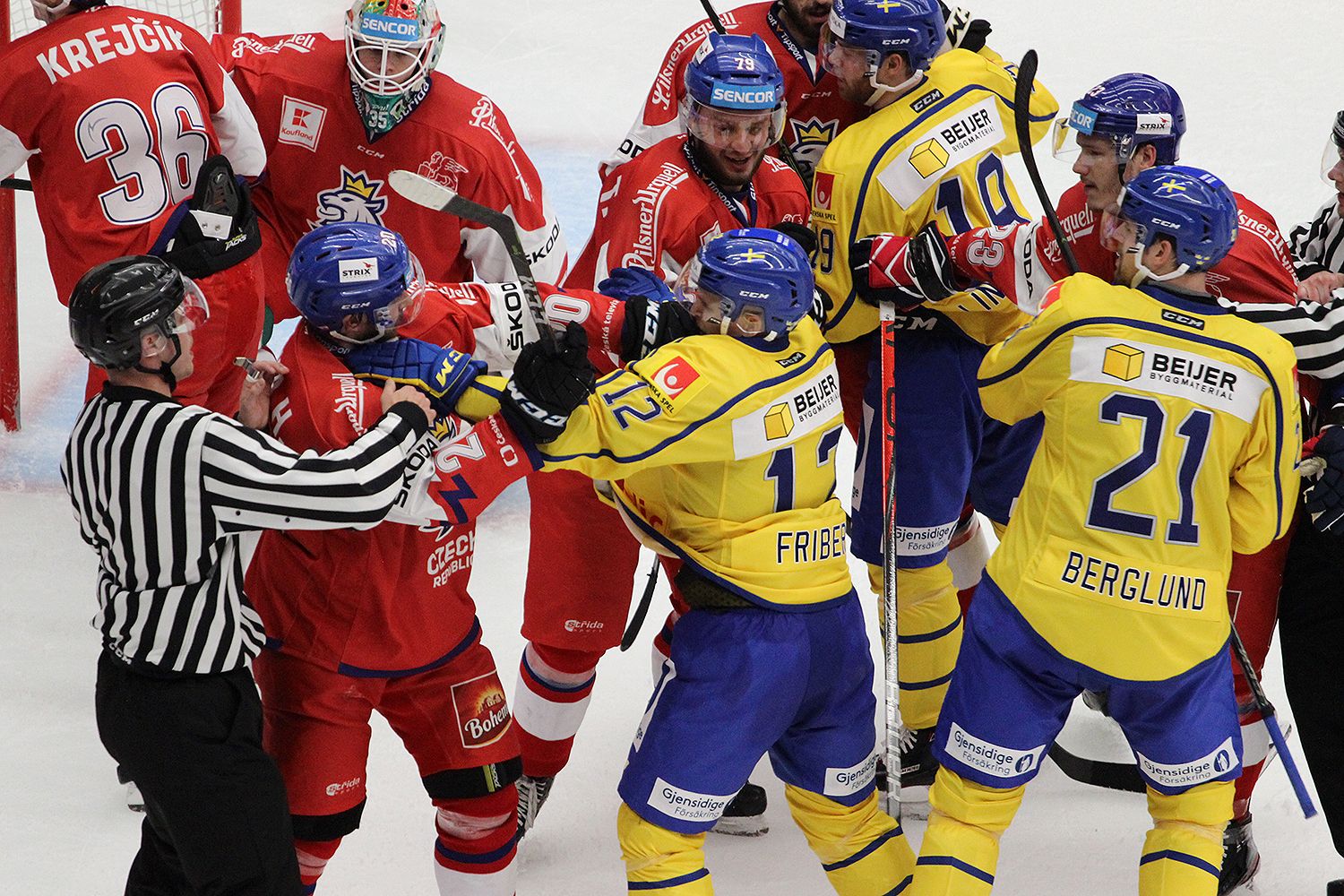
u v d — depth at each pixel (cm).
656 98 1616
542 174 2902
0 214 1977
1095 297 1077
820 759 1151
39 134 1394
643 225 1346
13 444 2042
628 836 1116
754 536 1095
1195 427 1053
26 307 2452
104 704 1027
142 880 1090
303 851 1129
